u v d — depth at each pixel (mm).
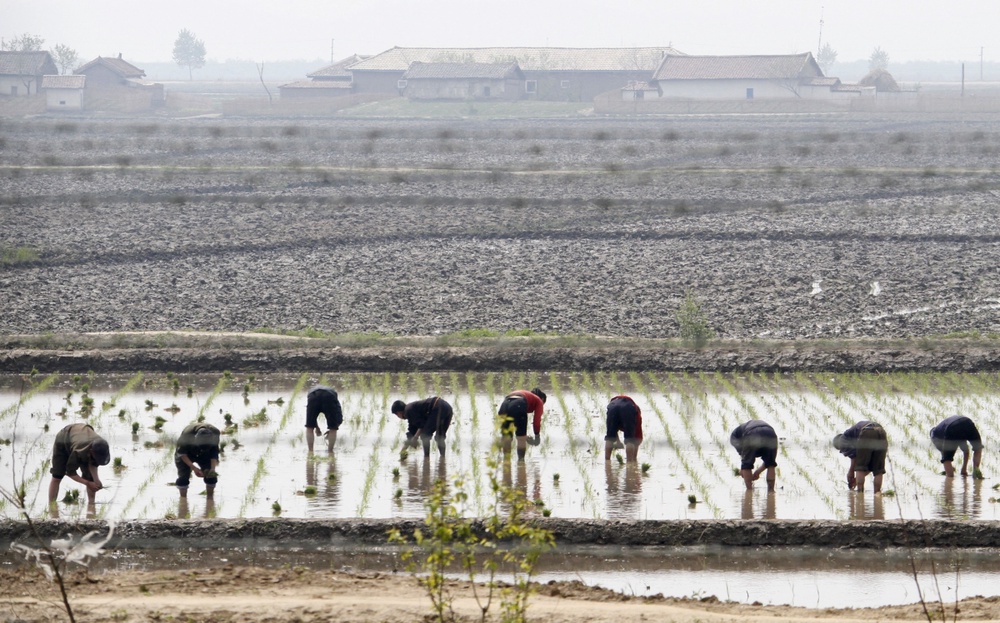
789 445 61656
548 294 96812
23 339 78562
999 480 55969
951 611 38125
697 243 114375
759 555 46219
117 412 66938
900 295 96188
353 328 86438
